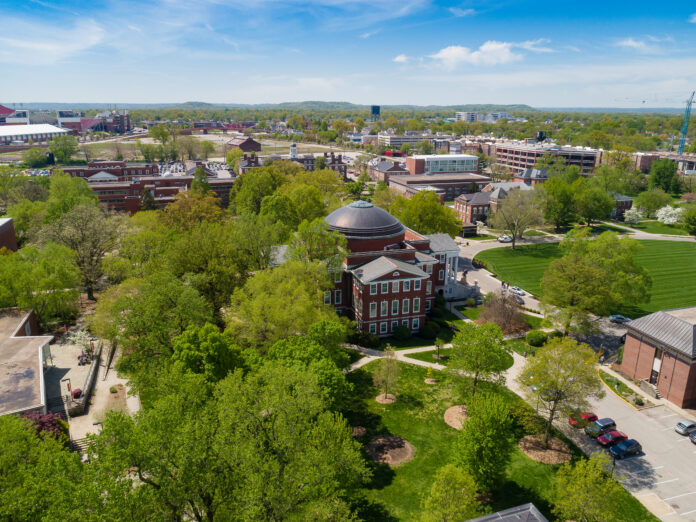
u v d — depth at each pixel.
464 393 61.19
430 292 95.88
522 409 57.22
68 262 87.88
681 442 56.81
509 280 115.06
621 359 74.00
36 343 66.94
